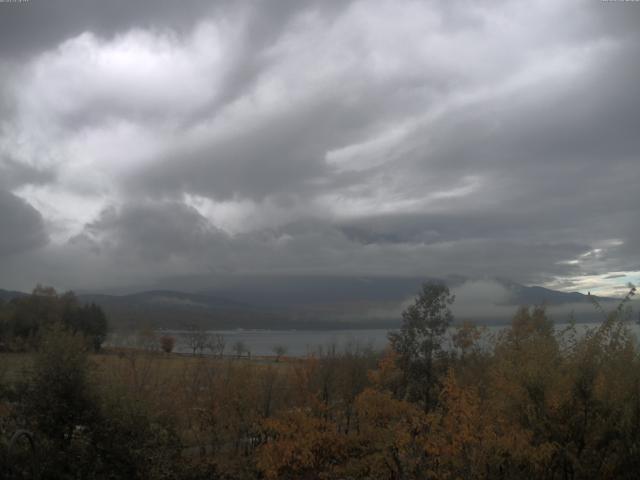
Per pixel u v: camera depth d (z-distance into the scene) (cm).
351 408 2803
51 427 1484
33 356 1594
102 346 3900
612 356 1435
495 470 1566
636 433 1322
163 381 2714
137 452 1567
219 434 2730
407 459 1964
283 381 2908
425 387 2505
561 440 1399
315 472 2370
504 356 1728
